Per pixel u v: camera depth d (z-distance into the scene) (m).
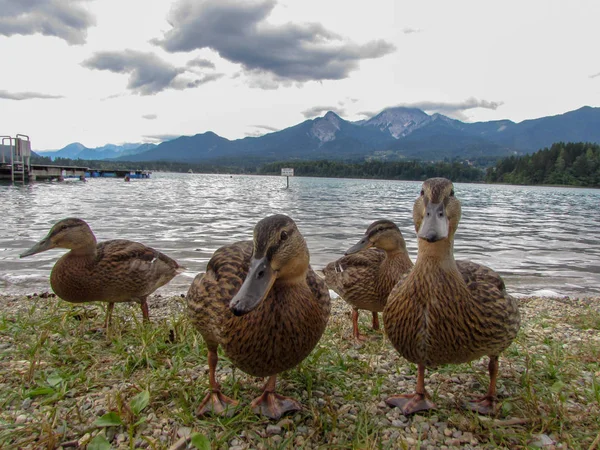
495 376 0.59
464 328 0.52
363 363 0.71
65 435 0.50
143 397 0.53
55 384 0.59
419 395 0.58
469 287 0.54
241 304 0.44
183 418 0.52
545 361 0.74
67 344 0.73
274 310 0.48
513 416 0.57
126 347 0.74
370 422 0.54
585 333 0.91
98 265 0.85
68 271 0.85
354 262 0.94
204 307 0.53
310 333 0.50
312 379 0.65
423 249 0.54
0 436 0.48
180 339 0.77
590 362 0.74
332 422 0.53
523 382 0.65
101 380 0.61
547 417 0.56
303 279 0.51
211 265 0.58
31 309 0.90
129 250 0.89
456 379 0.67
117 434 0.50
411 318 0.54
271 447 0.49
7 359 0.68
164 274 0.95
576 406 0.59
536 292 1.38
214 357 0.58
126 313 0.98
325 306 0.55
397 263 0.89
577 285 1.48
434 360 0.55
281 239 0.47
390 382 0.66
